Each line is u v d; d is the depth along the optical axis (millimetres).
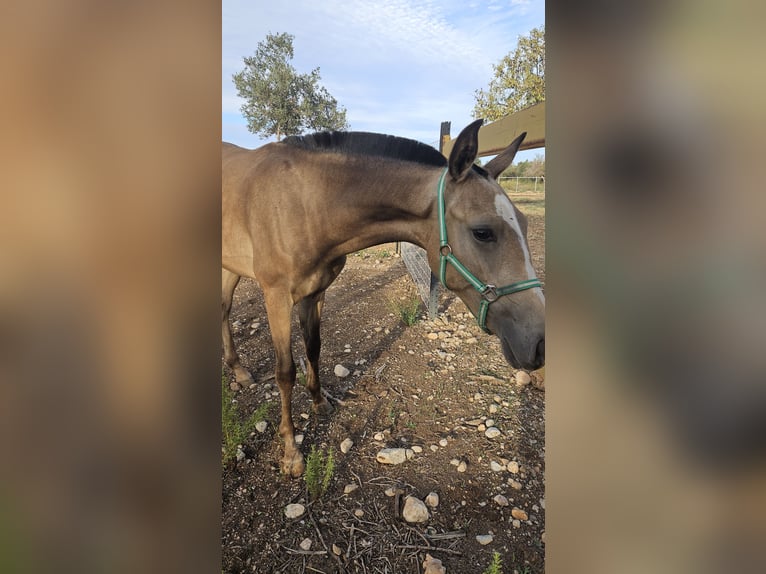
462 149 1503
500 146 2916
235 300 4281
